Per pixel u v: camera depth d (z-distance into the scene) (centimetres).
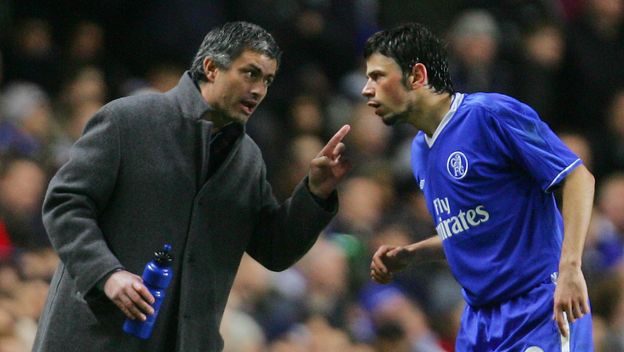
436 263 4200
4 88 4497
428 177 2211
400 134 4778
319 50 5025
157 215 2128
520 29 5259
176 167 2141
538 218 2148
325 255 3847
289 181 4500
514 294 2139
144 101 2155
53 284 2180
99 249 2061
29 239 3553
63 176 2106
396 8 5531
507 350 2128
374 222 4269
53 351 2114
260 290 3603
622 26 5444
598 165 5191
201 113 2152
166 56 4741
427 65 2173
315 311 3703
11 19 4747
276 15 4888
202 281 2164
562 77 5328
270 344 3500
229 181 2194
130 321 2062
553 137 2122
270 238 2259
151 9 4797
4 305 2955
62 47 4709
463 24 5109
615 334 3891
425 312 4100
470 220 2158
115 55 4844
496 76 5059
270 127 4628
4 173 3622
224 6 4831
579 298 2022
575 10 5466
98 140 2109
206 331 2172
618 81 5359
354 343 3716
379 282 2389
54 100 4412
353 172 4578
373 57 2192
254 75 2145
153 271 2067
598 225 4694
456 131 2159
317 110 4859
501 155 2136
